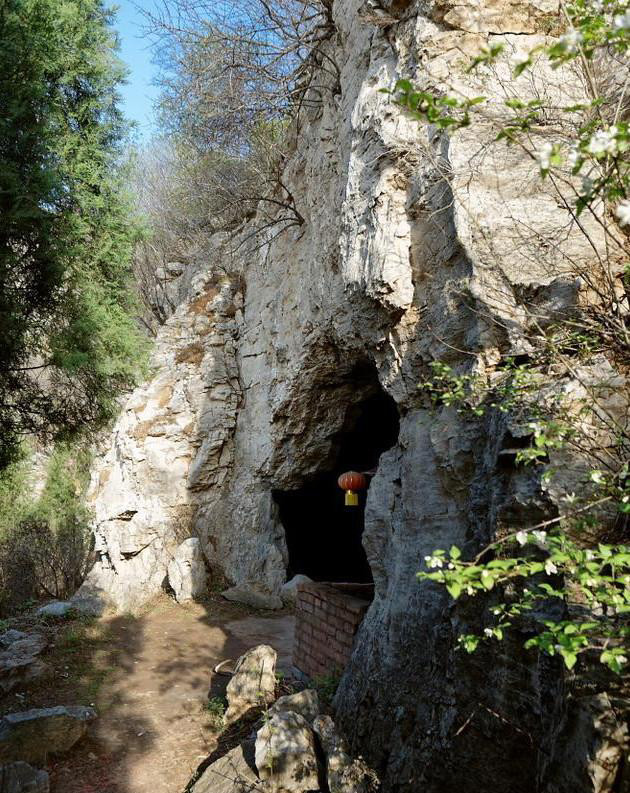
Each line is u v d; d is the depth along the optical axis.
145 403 13.87
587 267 3.63
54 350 7.88
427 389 5.26
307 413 10.57
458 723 3.38
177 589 11.92
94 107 8.73
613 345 3.14
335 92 8.35
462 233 4.58
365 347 6.97
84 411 8.90
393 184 5.74
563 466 2.93
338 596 6.45
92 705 6.84
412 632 4.56
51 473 15.88
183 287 17.69
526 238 4.25
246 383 13.27
